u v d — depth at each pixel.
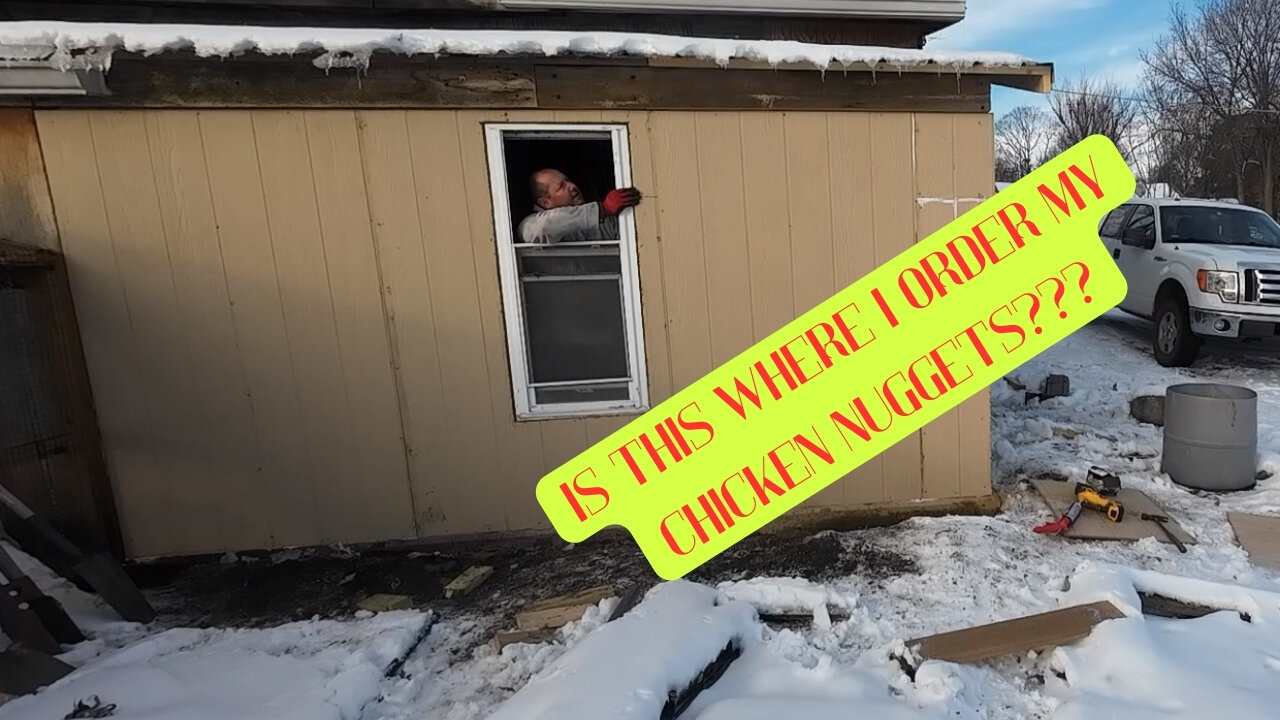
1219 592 2.68
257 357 3.46
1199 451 3.96
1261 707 2.02
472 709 2.38
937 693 2.23
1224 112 22.08
